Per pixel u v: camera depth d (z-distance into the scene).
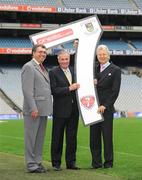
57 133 11.20
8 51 53.81
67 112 11.12
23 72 10.56
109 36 61.53
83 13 56.44
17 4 54.47
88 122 11.19
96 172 10.76
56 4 56.78
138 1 60.00
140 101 54.31
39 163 10.77
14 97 51.09
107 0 59.59
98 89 11.40
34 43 11.21
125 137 23.98
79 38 11.38
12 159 13.59
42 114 10.62
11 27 54.66
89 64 11.31
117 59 61.09
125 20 61.50
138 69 59.94
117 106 53.00
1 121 41.78
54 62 57.59
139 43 60.44
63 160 13.63
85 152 16.20
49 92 10.77
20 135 25.53
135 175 10.44
